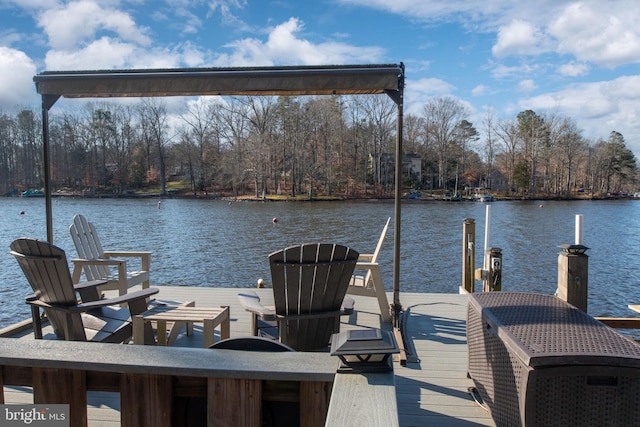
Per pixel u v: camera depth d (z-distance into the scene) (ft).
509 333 5.91
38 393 4.75
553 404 5.18
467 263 17.34
